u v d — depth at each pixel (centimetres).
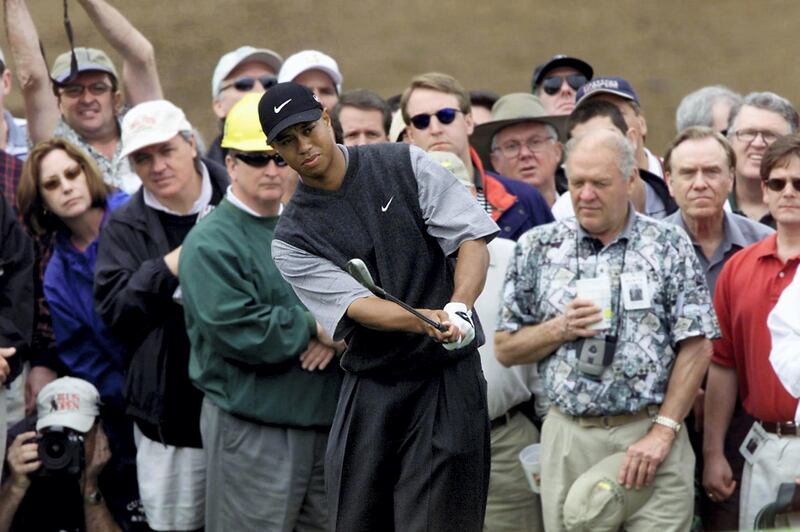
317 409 2627
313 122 2111
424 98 2908
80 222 2855
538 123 3288
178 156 2775
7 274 2723
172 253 2700
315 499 2656
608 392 2522
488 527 2730
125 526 2817
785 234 2609
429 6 6125
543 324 2564
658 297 2531
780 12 6200
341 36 6056
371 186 2158
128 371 2714
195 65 5681
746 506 2614
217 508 2647
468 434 2191
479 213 2153
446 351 2170
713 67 6194
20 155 3247
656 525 2514
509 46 6175
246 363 2606
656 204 2994
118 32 3469
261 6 5859
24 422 2786
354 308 2141
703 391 2741
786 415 2570
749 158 3067
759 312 2609
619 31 6219
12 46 3253
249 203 2644
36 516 2764
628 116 3062
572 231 2586
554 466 2562
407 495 2205
